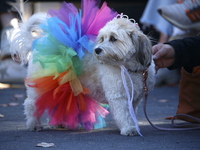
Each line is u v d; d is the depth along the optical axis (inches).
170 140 144.2
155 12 352.2
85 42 159.5
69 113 164.7
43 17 175.8
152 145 136.0
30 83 165.5
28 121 167.9
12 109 231.8
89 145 136.5
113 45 150.2
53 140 146.0
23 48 177.0
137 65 152.9
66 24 167.2
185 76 171.6
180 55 158.4
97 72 160.9
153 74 159.5
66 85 159.9
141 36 150.8
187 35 312.5
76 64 161.2
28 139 148.3
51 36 163.9
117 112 154.3
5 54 385.1
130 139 146.3
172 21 273.0
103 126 178.1
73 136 154.3
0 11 385.7
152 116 207.3
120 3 409.1
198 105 170.1
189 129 166.2
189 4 270.8
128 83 153.7
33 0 373.4
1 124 181.9
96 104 172.1
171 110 229.5
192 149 130.2
